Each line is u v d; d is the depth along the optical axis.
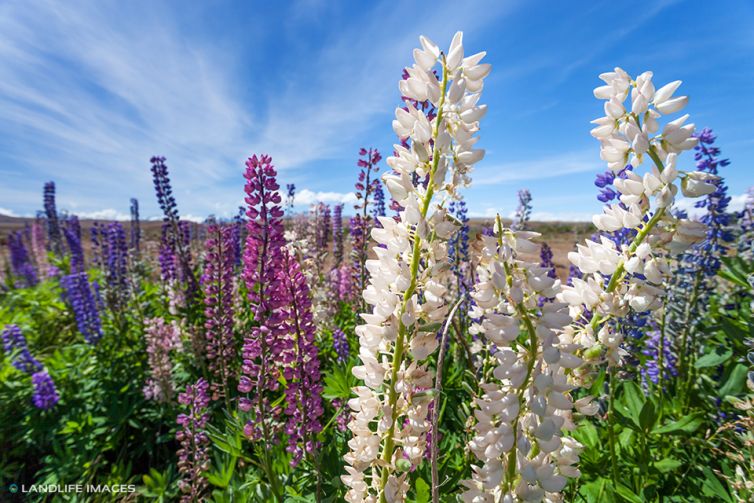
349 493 1.80
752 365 2.74
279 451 3.61
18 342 6.34
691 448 3.31
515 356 1.38
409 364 1.80
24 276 13.89
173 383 5.54
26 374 6.22
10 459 5.23
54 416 5.56
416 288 1.64
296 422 3.00
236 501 3.24
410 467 1.66
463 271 4.97
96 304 8.05
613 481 2.80
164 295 8.16
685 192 1.52
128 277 8.40
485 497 1.50
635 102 1.54
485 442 1.44
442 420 3.92
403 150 1.60
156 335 5.59
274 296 3.06
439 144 1.48
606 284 1.73
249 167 3.21
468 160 1.53
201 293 6.73
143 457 5.35
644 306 1.57
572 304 1.70
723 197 3.96
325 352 5.56
